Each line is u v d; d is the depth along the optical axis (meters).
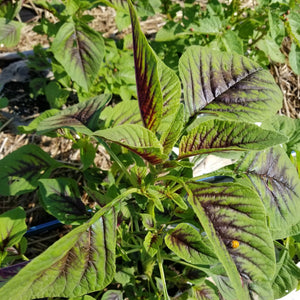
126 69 0.52
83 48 0.44
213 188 0.27
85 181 0.50
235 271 0.24
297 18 0.50
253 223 0.25
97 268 0.25
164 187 0.32
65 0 0.44
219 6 0.51
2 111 0.54
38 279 0.22
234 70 0.34
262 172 0.35
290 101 0.66
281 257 0.38
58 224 0.46
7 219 0.33
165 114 0.30
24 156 0.39
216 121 0.27
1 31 0.48
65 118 0.32
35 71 0.59
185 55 0.32
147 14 0.48
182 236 0.29
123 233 0.35
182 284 0.38
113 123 0.35
